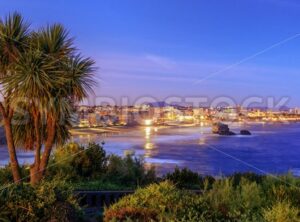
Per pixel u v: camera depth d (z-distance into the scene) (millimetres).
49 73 12734
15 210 6816
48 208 7008
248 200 7613
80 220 7625
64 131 14031
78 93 13375
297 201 7957
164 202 7246
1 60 13273
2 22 13234
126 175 15195
